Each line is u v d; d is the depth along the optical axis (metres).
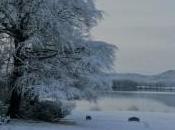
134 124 26.45
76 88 25.22
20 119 23.95
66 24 23.44
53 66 24.08
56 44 23.73
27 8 22.52
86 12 24.52
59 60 24.14
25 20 22.92
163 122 28.95
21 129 18.61
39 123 22.80
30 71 23.42
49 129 19.34
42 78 23.75
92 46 25.25
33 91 23.59
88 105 55.47
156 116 35.50
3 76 24.06
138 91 130.62
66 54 24.17
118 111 42.78
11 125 20.12
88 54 24.80
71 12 23.61
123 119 30.95
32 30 22.88
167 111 44.56
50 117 26.44
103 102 62.25
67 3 23.41
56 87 24.00
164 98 80.69
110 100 69.12
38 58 23.81
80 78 25.62
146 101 67.31
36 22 22.72
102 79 26.25
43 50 23.98
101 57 25.47
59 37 23.25
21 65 23.27
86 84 25.94
